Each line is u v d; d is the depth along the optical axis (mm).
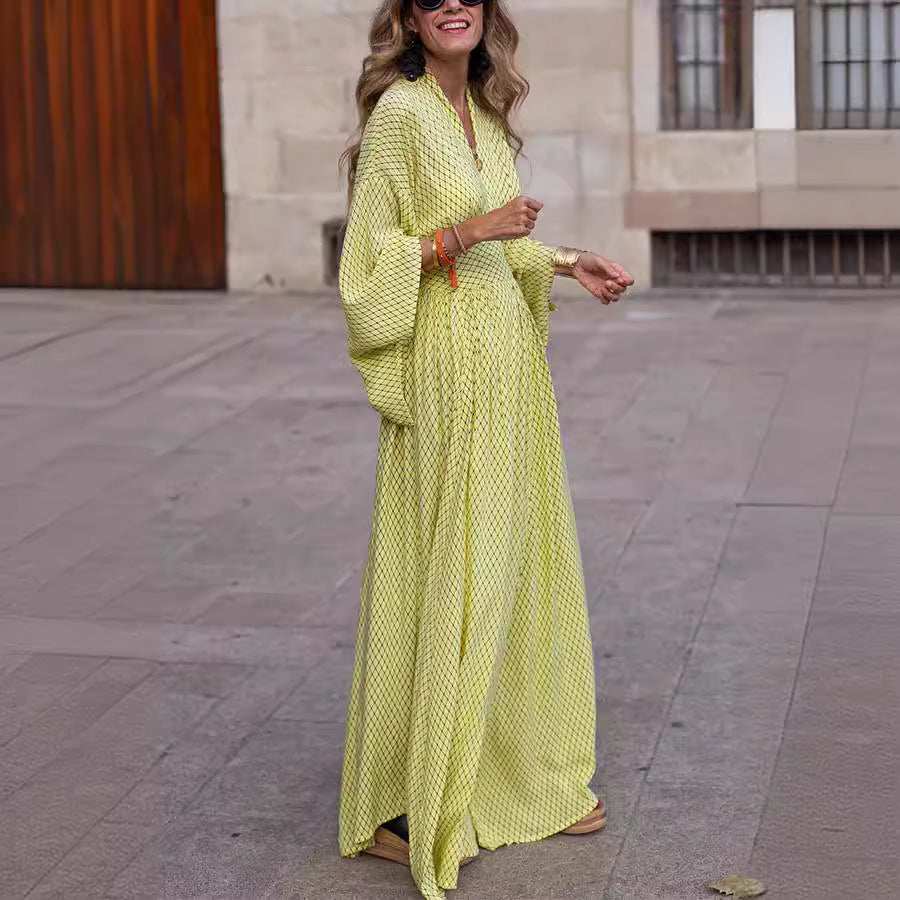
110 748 4680
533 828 4078
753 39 10797
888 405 8180
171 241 11719
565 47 10891
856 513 6586
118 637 5520
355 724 4020
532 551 3951
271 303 11305
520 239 4000
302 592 5930
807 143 10789
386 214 3721
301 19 11172
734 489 6965
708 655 5242
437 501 3793
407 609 3891
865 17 10672
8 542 6516
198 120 11523
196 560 6285
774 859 3953
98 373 9344
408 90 3723
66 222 11812
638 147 10992
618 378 8938
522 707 3984
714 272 11328
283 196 11492
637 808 4230
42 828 4219
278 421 8297
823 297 10922
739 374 8938
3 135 11750
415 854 3803
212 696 5031
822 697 4887
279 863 4016
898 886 3824
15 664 5305
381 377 3814
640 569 6059
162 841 4141
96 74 11586
